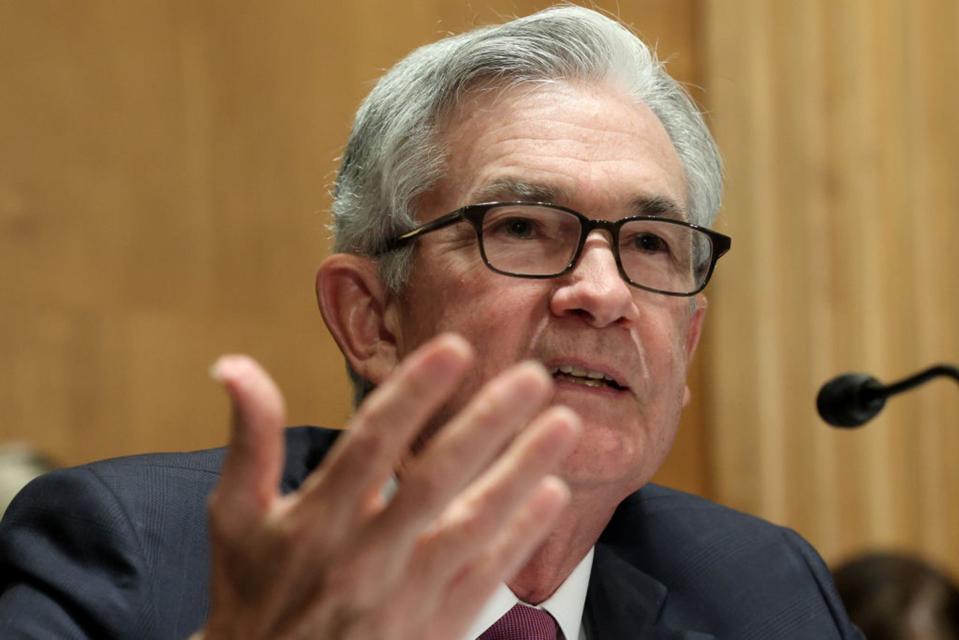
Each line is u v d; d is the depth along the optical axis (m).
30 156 6.75
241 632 2.18
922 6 7.36
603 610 3.81
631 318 3.38
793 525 7.28
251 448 2.13
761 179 7.40
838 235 7.31
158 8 7.06
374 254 3.72
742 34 7.48
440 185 3.59
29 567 3.28
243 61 7.20
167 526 3.38
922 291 7.26
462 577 2.23
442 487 2.12
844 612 4.10
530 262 3.44
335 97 7.32
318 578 2.15
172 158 7.02
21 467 5.11
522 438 2.18
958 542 7.19
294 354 7.17
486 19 7.48
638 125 3.66
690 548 4.09
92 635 3.17
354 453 2.13
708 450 7.52
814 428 7.27
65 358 6.74
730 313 7.43
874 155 7.33
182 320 6.98
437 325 3.51
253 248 7.14
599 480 3.36
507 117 3.57
